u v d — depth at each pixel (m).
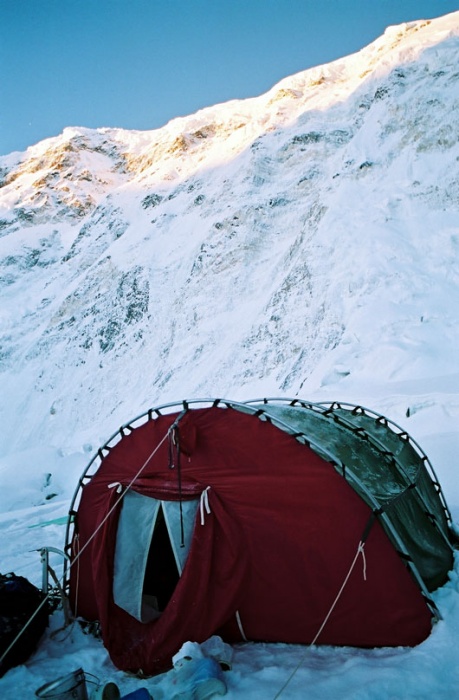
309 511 5.05
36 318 80.06
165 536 5.79
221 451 5.38
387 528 5.04
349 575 4.91
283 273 51.81
